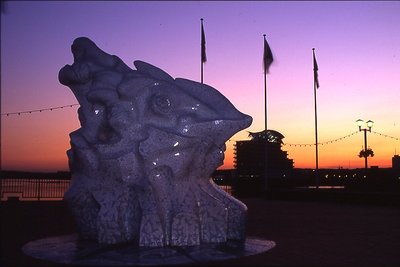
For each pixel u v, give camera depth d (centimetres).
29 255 900
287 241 1129
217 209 1033
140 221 991
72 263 827
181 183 1034
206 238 1019
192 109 1071
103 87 1082
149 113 1052
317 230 1341
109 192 1023
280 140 6294
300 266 840
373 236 1230
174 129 1034
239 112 1095
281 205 2398
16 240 1091
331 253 977
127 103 1051
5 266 806
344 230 1346
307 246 1061
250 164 6219
